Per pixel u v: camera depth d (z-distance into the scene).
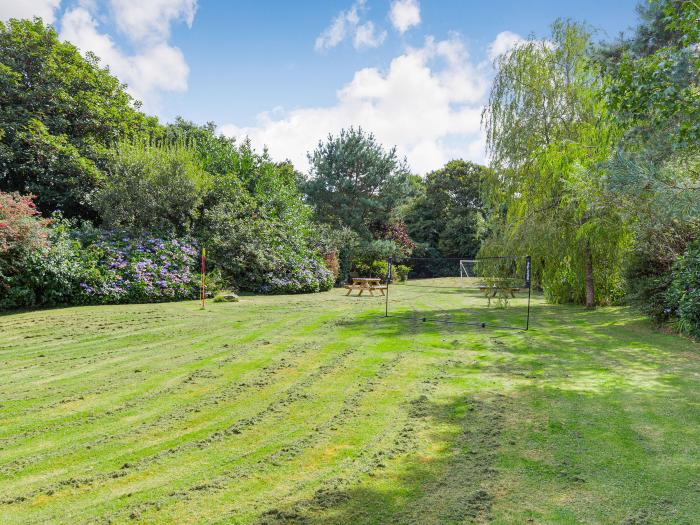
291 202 21.47
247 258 16.73
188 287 13.87
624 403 4.36
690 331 7.84
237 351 6.82
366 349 6.97
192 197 16.23
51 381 5.24
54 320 9.38
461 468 3.02
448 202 39.19
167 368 5.82
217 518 2.48
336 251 23.34
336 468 3.06
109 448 3.44
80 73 18.69
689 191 4.87
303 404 4.39
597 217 10.69
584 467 3.02
